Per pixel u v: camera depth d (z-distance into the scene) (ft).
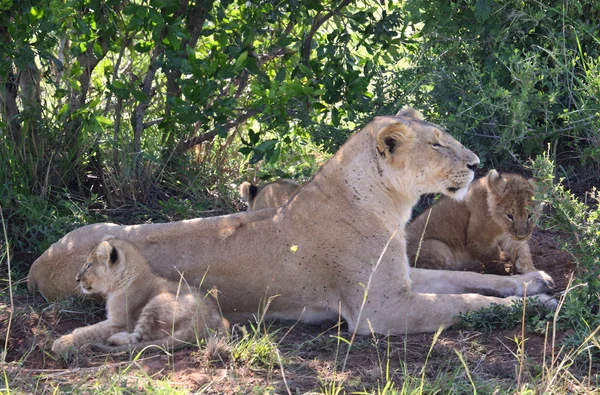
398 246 28.48
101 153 40.68
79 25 35.81
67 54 38.99
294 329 28.71
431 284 30.58
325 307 28.78
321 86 41.75
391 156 28.50
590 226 26.45
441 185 28.94
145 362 24.99
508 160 40.45
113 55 41.45
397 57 43.45
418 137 28.71
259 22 39.22
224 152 43.68
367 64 41.45
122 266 27.63
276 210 29.37
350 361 25.17
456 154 28.86
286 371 24.23
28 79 38.24
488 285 30.40
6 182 36.58
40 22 35.14
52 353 26.45
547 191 27.73
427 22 42.45
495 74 40.78
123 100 40.83
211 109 38.24
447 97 40.73
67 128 39.27
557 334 25.63
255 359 24.67
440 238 35.09
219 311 27.94
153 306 26.68
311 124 40.60
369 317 27.84
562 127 39.73
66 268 30.09
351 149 29.07
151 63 39.37
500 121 39.75
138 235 29.68
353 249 28.14
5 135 37.50
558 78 40.50
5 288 31.55
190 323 26.18
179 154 42.22
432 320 27.58
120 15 39.32
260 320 27.04
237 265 28.63
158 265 28.91
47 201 37.45
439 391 22.24
